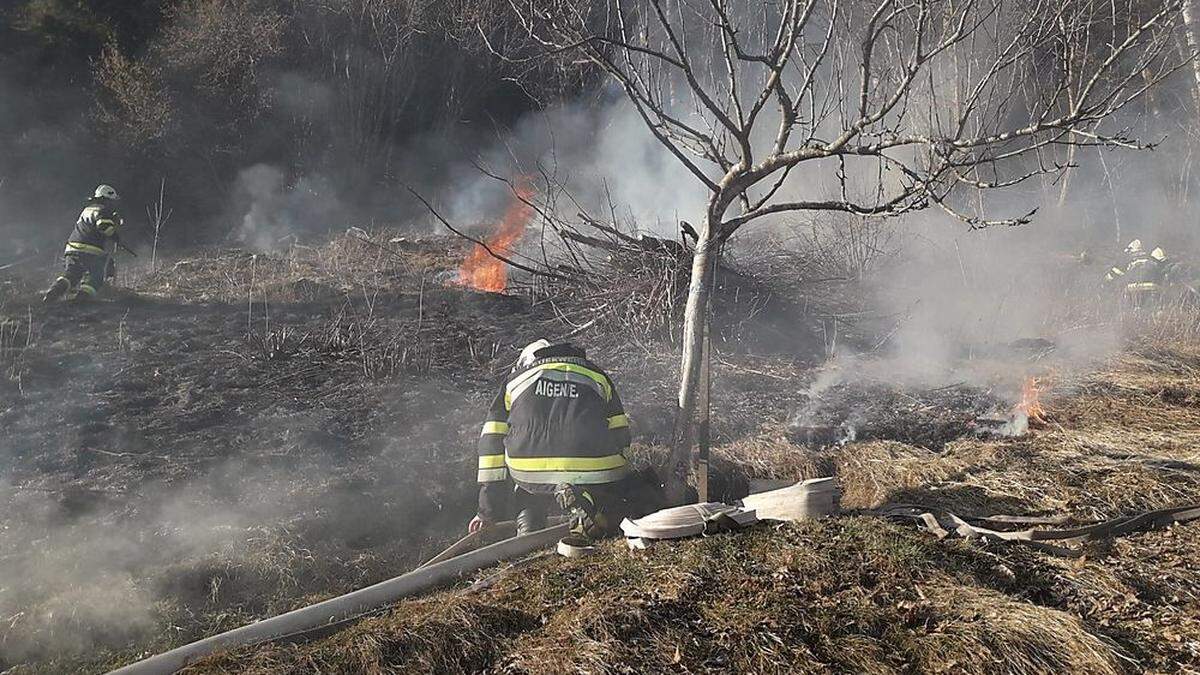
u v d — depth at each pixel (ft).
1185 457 18.47
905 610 12.07
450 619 11.84
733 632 11.53
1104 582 13.17
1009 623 11.52
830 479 15.31
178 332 26.05
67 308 27.86
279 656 11.31
